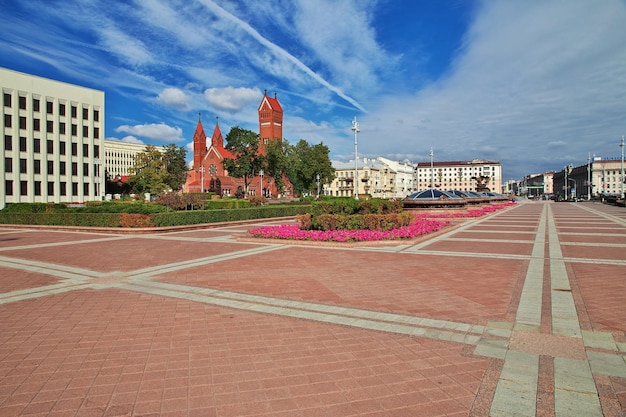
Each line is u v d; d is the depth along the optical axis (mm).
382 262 11484
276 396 4090
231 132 70062
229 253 13641
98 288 8891
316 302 7453
